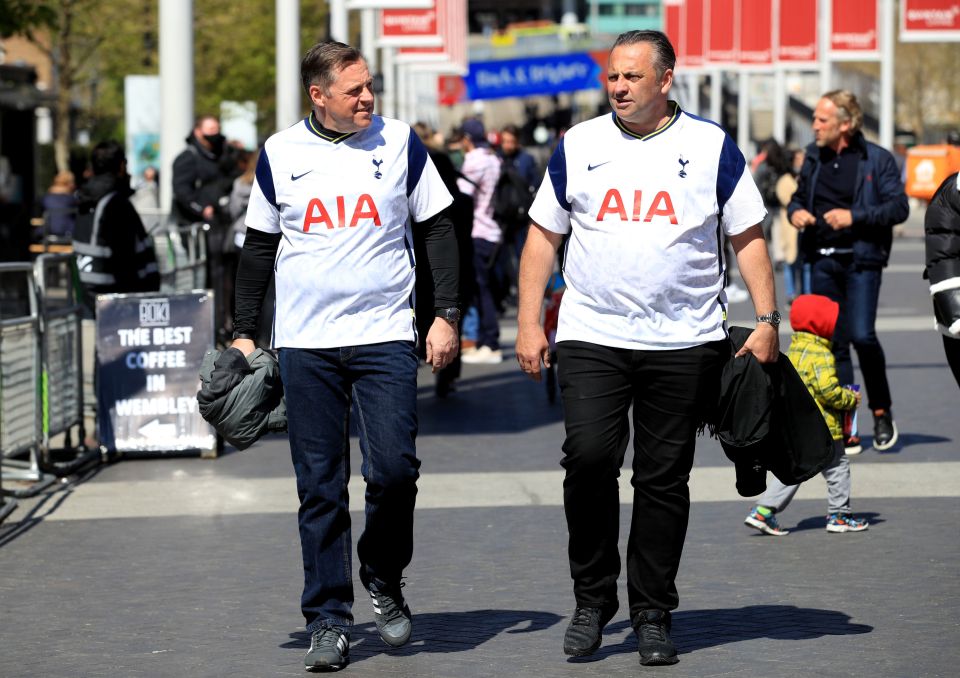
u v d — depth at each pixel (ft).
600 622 21.52
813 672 20.62
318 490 21.47
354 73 21.01
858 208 37.47
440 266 21.93
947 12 93.40
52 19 59.31
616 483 21.38
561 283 49.85
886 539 28.99
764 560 27.40
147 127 124.88
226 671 21.13
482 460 38.47
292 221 21.47
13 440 35.04
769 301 21.15
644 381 21.08
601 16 392.06
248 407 21.86
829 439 21.71
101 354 39.99
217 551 28.81
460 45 145.28
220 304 62.80
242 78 158.51
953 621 23.17
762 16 162.40
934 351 59.93
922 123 298.35
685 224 20.77
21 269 36.22
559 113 309.83
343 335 21.34
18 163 88.53
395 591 22.04
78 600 25.25
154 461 39.63
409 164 21.61
